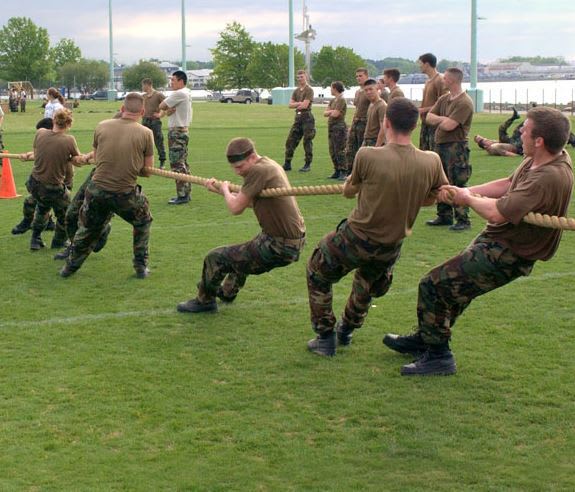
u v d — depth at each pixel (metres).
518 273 5.57
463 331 6.95
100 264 9.41
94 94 88.62
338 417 5.35
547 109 5.20
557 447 4.89
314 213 12.48
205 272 7.26
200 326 7.20
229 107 55.69
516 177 5.42
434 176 5.89
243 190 6.60
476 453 4.82
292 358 6.41
